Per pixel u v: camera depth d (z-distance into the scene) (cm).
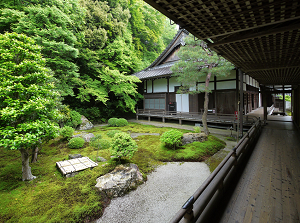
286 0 188
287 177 345
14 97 436
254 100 1780
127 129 1226
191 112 1377
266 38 300
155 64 1811
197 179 491
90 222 329
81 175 474
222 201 266
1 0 962
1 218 320
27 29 919
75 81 1182
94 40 1466
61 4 1045
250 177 348
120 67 1767
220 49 364
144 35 2136
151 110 1758
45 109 438
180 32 1543
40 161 602
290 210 241
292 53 386
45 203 364
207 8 207
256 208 248
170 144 728
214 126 1198
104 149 739
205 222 214
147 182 478
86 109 1504
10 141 358
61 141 825
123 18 1794
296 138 669
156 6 200
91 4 1541
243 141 463
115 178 429
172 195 414
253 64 497
